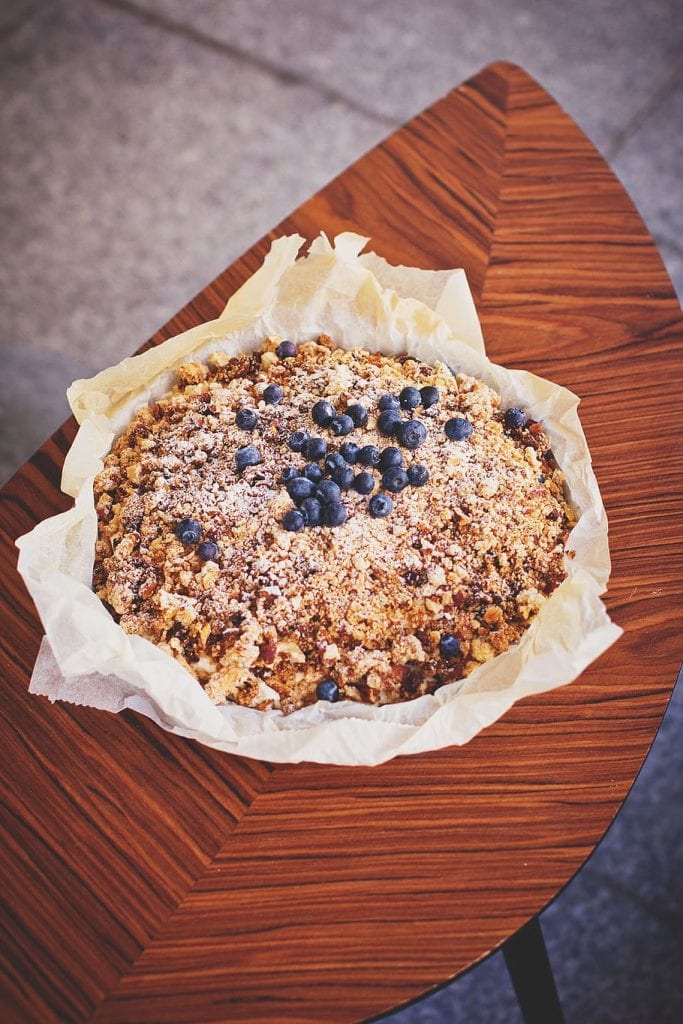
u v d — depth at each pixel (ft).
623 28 5.31
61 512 2.66
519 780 2.42
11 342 4.57
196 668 2.45
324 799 2.41
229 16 5.40
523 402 2.72
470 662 2.47
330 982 2.28
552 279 2.90
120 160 5.00
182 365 2.73
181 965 2.30
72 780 2.44
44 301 4.66
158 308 4.64
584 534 2.56
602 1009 3.54
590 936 3.64
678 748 3.86
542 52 5.24
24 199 4.90
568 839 2.37
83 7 5.40
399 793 2.41
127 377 2.72
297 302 2.76
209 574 2.49
